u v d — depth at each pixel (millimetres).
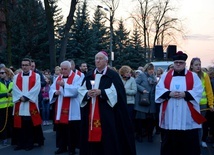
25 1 27594
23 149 8141
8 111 8773
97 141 5223
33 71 8477
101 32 36750
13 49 26688
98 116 5254
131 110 8969
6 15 21781
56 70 10922
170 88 5453
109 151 5168
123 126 5352
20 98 7988
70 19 20125
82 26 30016
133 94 8875
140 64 38562
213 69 8641
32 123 8109
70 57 29672
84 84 5531
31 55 27125
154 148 8297
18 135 8172
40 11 27797
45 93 12047
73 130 7484
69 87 7414
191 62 7348
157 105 8812
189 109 5359
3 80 8672
